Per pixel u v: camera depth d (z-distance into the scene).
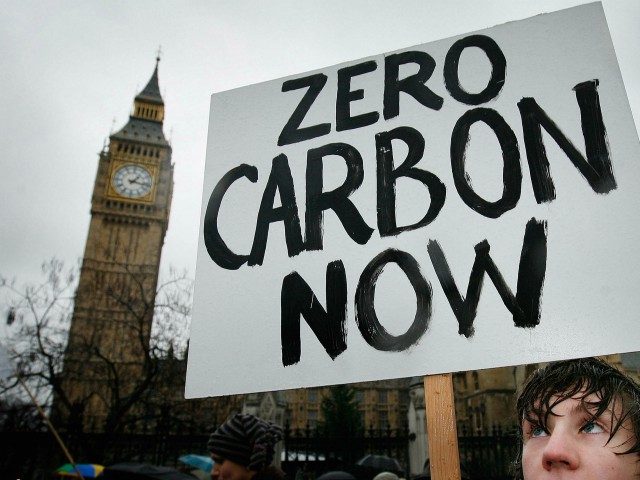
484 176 2.00
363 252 2.04
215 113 2.61
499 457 12.26
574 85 2.04
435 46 2.35
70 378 19.92
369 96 2.36
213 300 2.18
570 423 1.24
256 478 2.53
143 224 72.12
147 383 16.91
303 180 2.29
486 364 1.71
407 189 2.09
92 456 13.12
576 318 1.69
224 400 20.39
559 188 1.88
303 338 1.98
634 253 1.71
